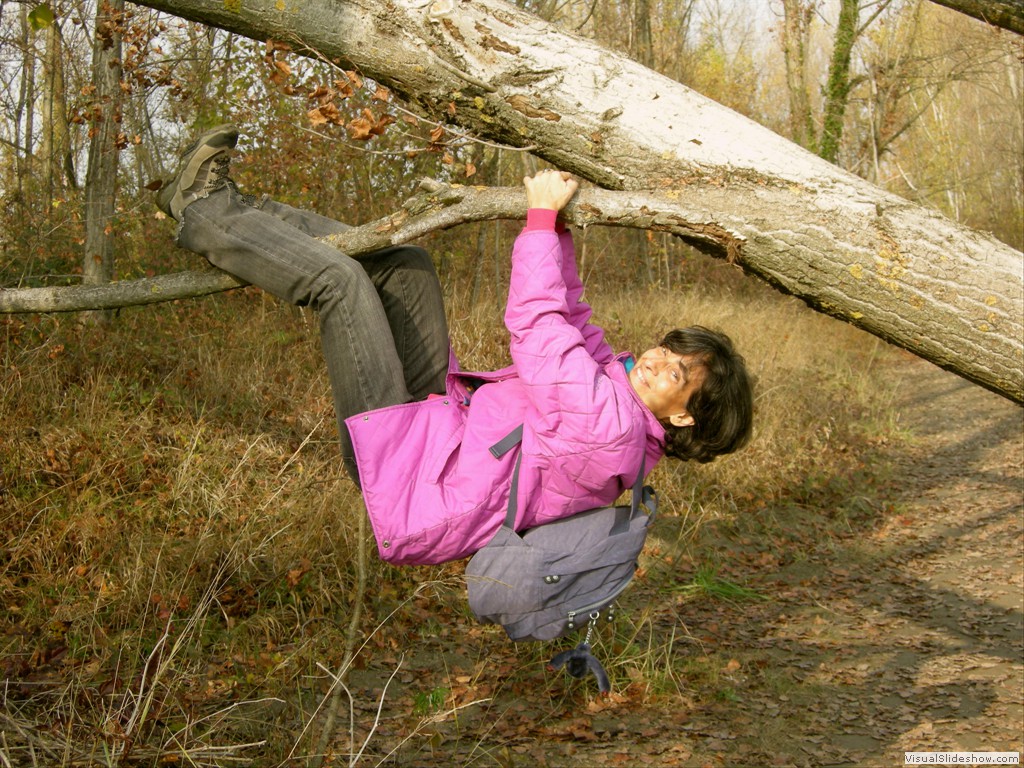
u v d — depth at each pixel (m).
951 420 13.16
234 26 2.53
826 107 16.27
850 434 10.52
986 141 28.23
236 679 3.86
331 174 8.38
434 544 2.28
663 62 17.30
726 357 2.45
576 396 2.17
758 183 2.28
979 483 10.02
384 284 2.62
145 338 6.90
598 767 3.96
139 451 5.36
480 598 2.28
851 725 4.70
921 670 5.51
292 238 2.40
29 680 3.62
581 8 14.12
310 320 7.80
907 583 7.06
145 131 8.84
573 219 2.31
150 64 7.17
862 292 2.25
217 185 2.46
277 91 8.02
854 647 5.75
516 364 2.24
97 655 3.84
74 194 8.70
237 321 7.52
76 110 7.31
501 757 3.90
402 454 2.32
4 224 7.52
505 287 10.86
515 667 4.65
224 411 6.04
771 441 8.68
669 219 2.29
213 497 4.98
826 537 7.79
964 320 2.20
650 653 4.90
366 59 2.48
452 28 2.40
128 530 4.66
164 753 3.04
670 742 4.26
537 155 2.54
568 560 2.25
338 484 5.30
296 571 4.54
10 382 5.51
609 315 10.30
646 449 2.44
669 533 6.75
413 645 4.68
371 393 2.36
